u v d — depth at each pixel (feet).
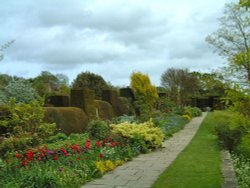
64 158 30.04
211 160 34.99
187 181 26.05
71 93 59.82
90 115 59.82
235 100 19.19
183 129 75.77
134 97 93.45
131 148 40.73
